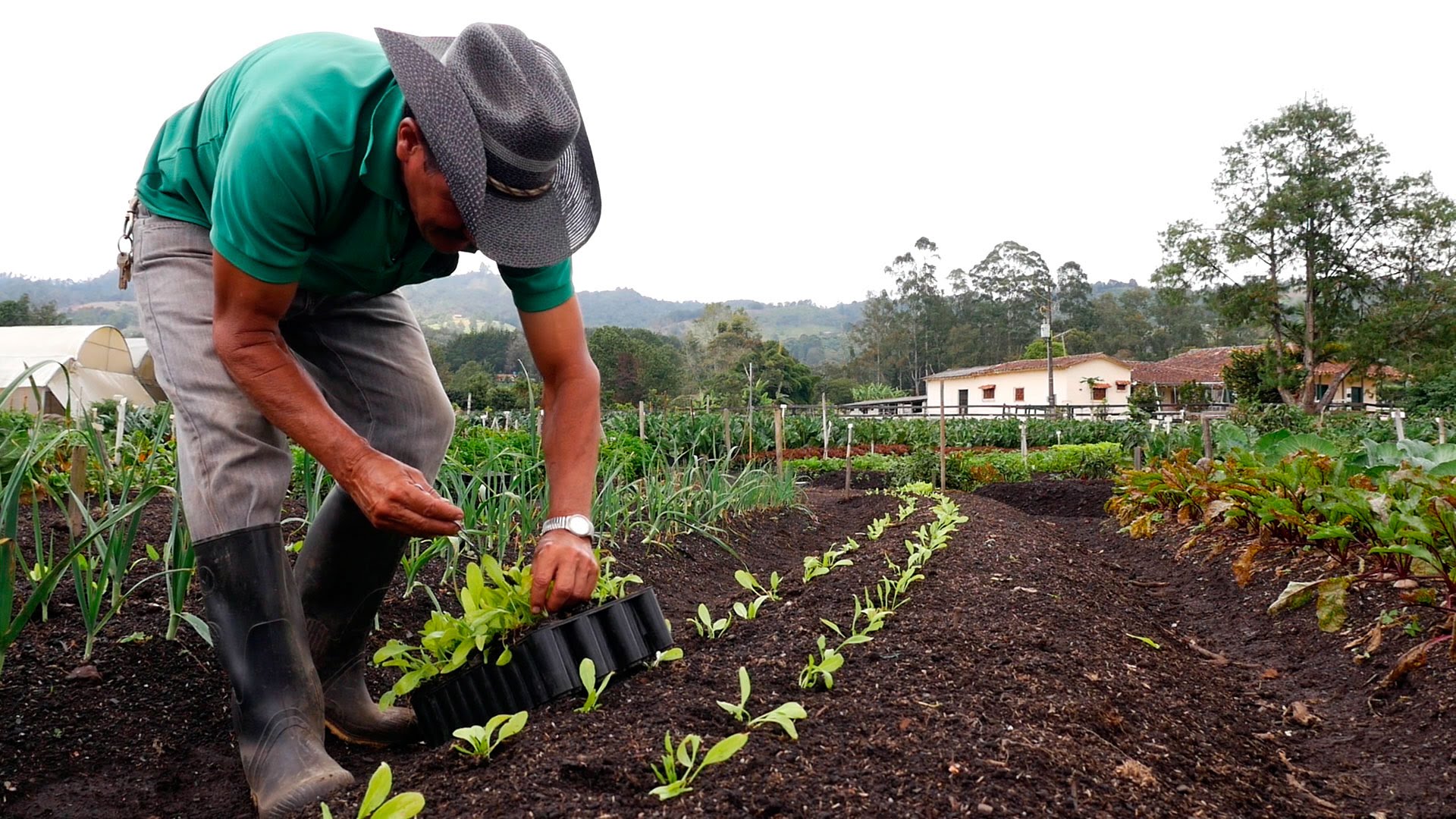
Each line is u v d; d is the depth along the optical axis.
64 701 2.01
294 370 1.68
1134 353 88.88
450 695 1.96
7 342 19.91
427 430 2.16
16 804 1.74
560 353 2.03
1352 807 1.96
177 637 2.32
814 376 65.25
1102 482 10.20
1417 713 2.39
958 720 1.80
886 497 8.88
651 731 1.70
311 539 2.03
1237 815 1.74
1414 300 38.09
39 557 2.36
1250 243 40.19
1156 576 5.03
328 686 2.06
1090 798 1.57
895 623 2.67
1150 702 2.30
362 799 1.53
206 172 1.78
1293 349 42.22
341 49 1.70
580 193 1.87
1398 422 9.61
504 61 1.60
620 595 2.35
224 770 1.92
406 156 1.57
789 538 6.04
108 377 18.27
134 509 2.13
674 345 86.81
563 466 2.02
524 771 1.56
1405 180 39.56
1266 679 3.00
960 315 85.44
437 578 3.10
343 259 1.76
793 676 2.13
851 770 1.56
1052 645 2.56
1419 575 3.01
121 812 1.75
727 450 6.33
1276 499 4.02
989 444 24.16
